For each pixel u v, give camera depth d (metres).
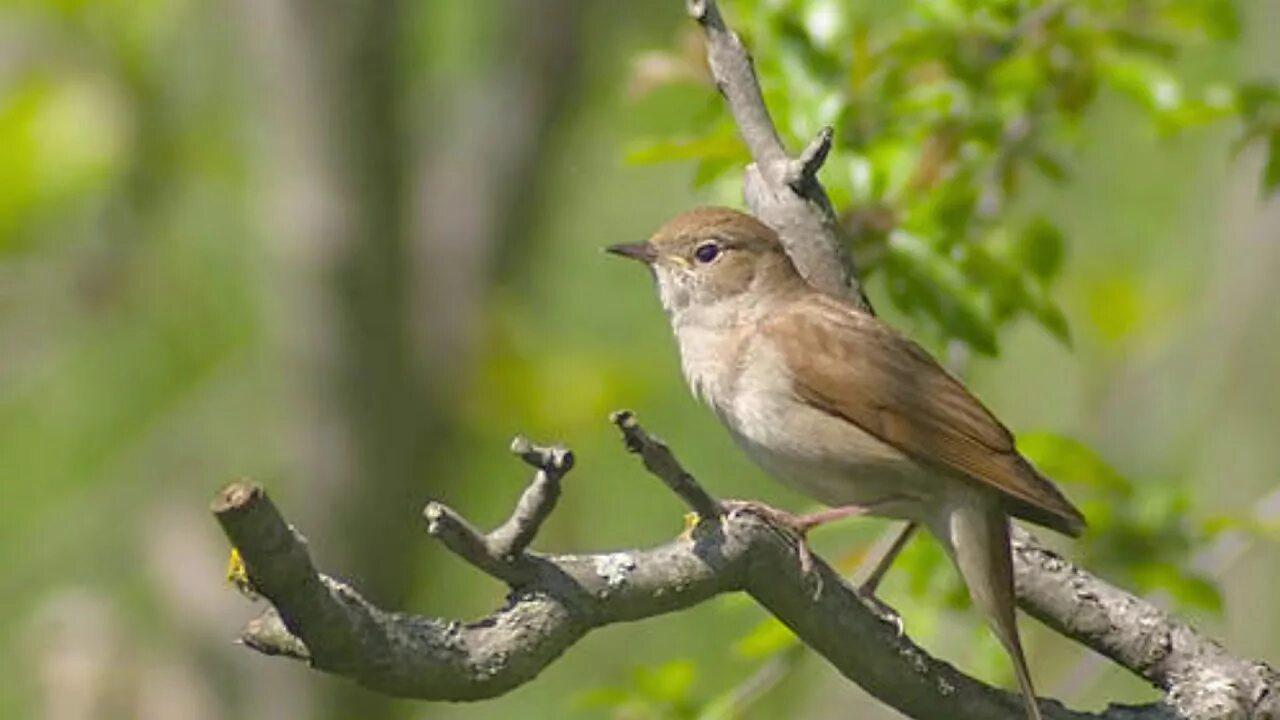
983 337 9.37
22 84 14.69
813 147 8.48
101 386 15.73
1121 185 14.95
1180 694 7.68
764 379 8.31
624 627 14.90
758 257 8.55
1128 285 14.59
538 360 15.17
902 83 9.79
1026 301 9.55
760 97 8.56
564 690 14.95
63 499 15.54
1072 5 9.83
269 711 14.76
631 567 6.39
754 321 8.48
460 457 15.42
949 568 9.73
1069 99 9.86
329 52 14.49
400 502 15.05
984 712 7.11
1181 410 13.94
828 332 8.27
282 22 14.52
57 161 14.64
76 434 15.70
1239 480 12.94
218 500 5.59
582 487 15.30
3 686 14.46
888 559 8.23
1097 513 10.05
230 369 15.68
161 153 15.14
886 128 9.71
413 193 15.16
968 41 9.77
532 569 6.25
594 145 16.05
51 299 15.34
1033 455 10.03
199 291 15.68
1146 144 14.82
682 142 9.48
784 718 13.58
